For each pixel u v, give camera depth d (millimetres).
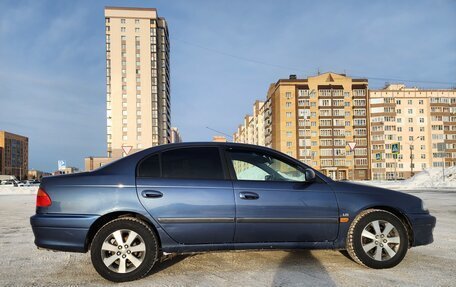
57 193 4629
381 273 4797
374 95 99000
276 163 5172
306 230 4875
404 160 99250
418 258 5574
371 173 96375
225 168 4934
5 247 6629
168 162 4887
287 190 4898
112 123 107312
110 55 108312
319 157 95125
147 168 4824
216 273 4820
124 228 4574
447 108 101375
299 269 4965
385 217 5031
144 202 4621
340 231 4965
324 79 96375
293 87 95250
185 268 5059
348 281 4473
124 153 17531
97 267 4504
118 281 4516
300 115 94812
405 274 4754
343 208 4969
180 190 4699
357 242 4957
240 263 5270
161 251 4836
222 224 4699
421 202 5289
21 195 26406
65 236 4527
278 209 4805
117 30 108688
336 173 95062
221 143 5145
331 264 5195
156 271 4941
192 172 4855
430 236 5230
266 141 110188
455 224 8906
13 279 4680
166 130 119812
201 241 4707
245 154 5094
